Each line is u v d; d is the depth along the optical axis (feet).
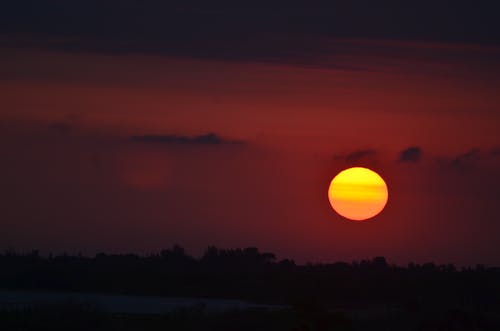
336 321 421.59
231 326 471.21
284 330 444.14
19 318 459.32
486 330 492.95
